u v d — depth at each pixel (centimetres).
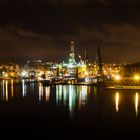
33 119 6950
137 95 12875
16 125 6228
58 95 13662
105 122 6431
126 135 5250
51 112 8056
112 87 17625
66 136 5241
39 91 16600
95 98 11838
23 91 16762
